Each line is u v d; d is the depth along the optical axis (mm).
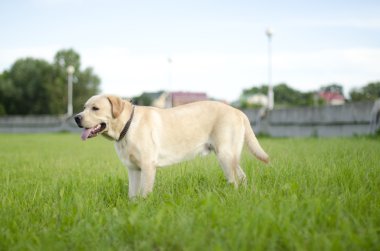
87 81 88562
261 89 97875
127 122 5789
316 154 9031
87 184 6336
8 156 12680
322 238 3166
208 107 6453
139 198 5281
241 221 3559
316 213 3719
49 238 3627
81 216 4414
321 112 20281
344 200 4262
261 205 3863
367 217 3707
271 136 24391
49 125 46625
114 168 8430
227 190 5336
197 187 5527
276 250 3188
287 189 4871
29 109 86875
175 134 6105
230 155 6223
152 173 5812
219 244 3049
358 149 9398
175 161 6211
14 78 86688
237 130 6320
